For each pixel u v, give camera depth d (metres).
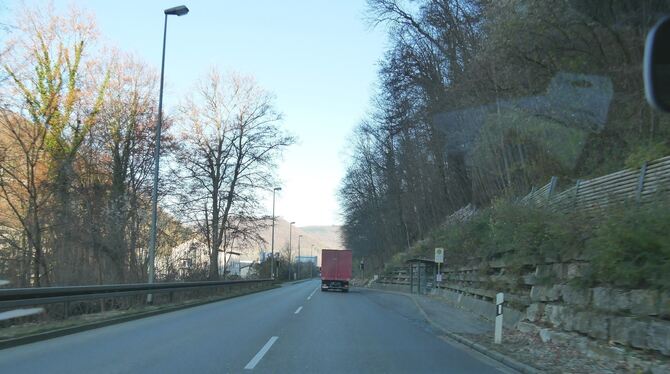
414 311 23.08
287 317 18.62
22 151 28.73
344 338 13.41
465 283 24.78
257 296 34.66
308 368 9.27
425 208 51.00
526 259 14.87
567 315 11.73
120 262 30.89
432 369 9.56
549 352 11.03
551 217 13.99
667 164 11.20
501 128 21.17
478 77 23.48
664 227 8.96
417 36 36.03
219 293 33.09
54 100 29.81
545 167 20.36
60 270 28.45
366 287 64.88
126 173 35.34
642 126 15.71
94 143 33.12
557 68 17.88
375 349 11.73
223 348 11.21
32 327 13.20
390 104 42.84
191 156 41.75
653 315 8.66
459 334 14.31
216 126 44.00
